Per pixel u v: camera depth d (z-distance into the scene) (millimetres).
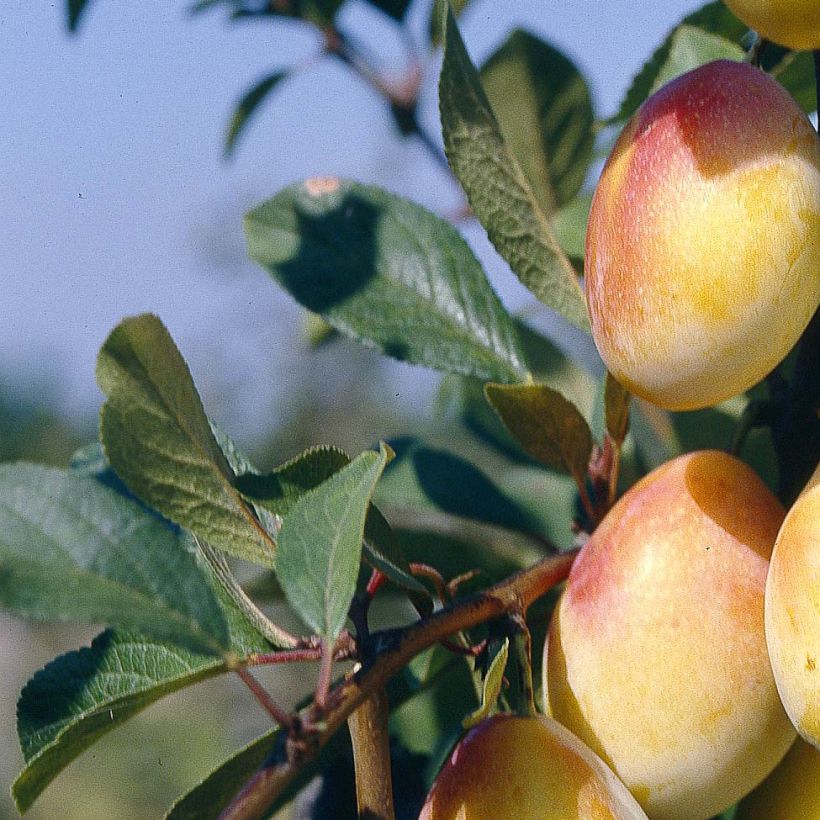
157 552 299
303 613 300
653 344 326
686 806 332
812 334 348
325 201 417
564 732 326
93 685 347
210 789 333
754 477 344
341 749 369
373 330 403
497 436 469
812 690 316
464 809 320
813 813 340
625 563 334
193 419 328
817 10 325
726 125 325
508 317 404
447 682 415
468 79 377
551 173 486
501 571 434
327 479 323
